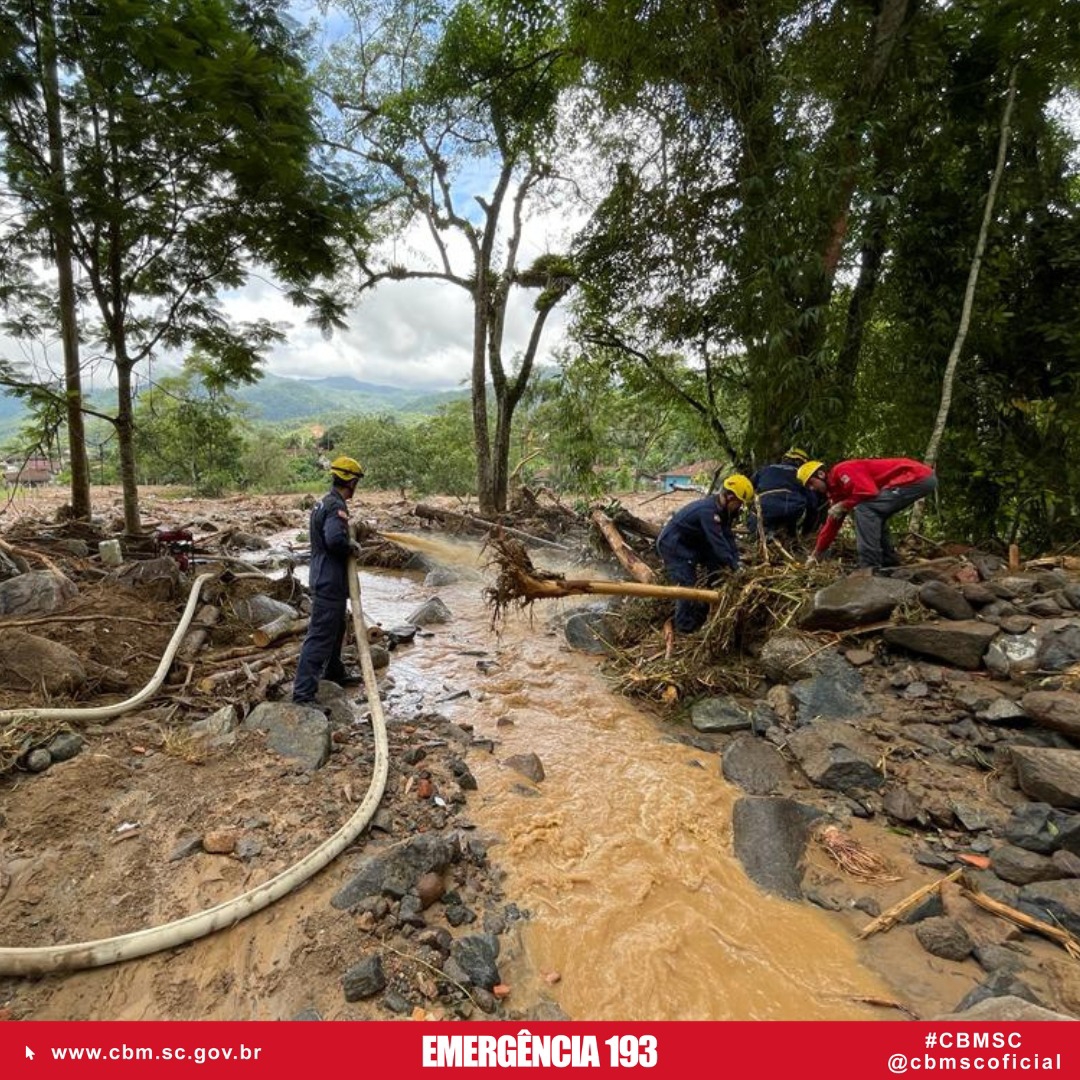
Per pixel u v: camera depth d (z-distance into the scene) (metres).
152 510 15.01
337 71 12.19
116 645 4.88
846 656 4.59
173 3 5.63
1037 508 6.44
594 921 2.67
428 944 2.44
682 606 5.57
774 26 6.13
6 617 4.96
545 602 7.77
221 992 2.25
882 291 6.52
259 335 8.55
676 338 7.95
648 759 4.05
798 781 3.67
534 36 8.60
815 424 6.47
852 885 2.87
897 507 5.23
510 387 14.64
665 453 24.45
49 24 6.02
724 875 3.00
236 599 6.12
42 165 6.57
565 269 12.45
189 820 3.11
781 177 6.10
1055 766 3.10
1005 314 5.95
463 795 3.50
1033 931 2.52
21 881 2.64
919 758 3.62
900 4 6.00
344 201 7.72
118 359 7.60
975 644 4.18
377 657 5.55
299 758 3.68
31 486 18.47
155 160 6.52
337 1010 2.19
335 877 2.79
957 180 6.29
